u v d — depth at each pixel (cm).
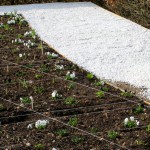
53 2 832
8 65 481
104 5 789
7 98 400
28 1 821
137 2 673
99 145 325
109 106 386
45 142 328
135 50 547
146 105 392
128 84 445
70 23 666
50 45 553
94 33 616
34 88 420
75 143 327
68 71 467
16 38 578
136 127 350
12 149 318
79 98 401
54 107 382
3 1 812
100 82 435
